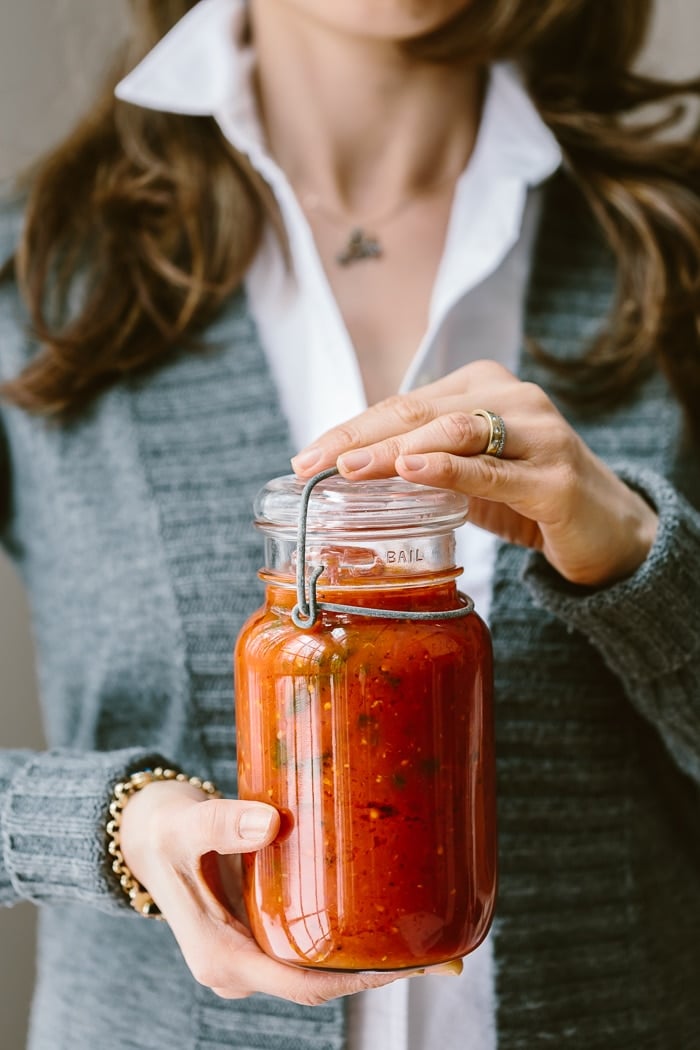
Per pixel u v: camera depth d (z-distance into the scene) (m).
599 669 1.00
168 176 1.09
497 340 1.07
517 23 1.03
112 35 1.47
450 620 0.66
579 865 0.99
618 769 1.01
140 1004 1.01
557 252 1.10
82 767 0.84
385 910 0.63
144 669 1.02
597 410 1.04
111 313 1.05
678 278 1.08
